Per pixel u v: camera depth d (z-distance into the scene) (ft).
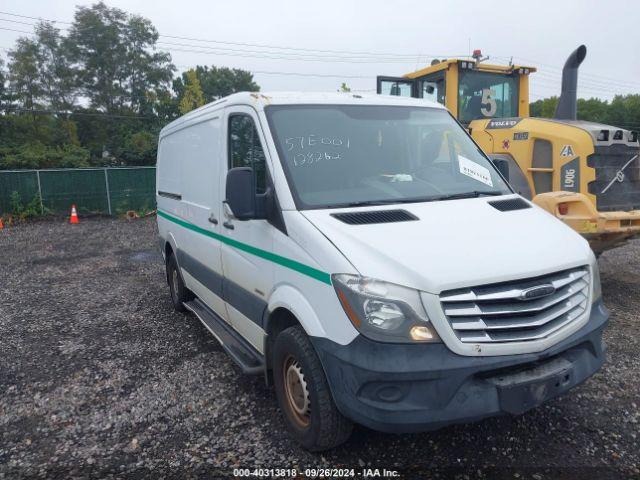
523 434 12.63
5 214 64.95
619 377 15.31
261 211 12.67
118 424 14.01
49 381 16.79
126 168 71.46
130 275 32.22
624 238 22.39
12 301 26.84
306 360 11.27
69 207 68.85
